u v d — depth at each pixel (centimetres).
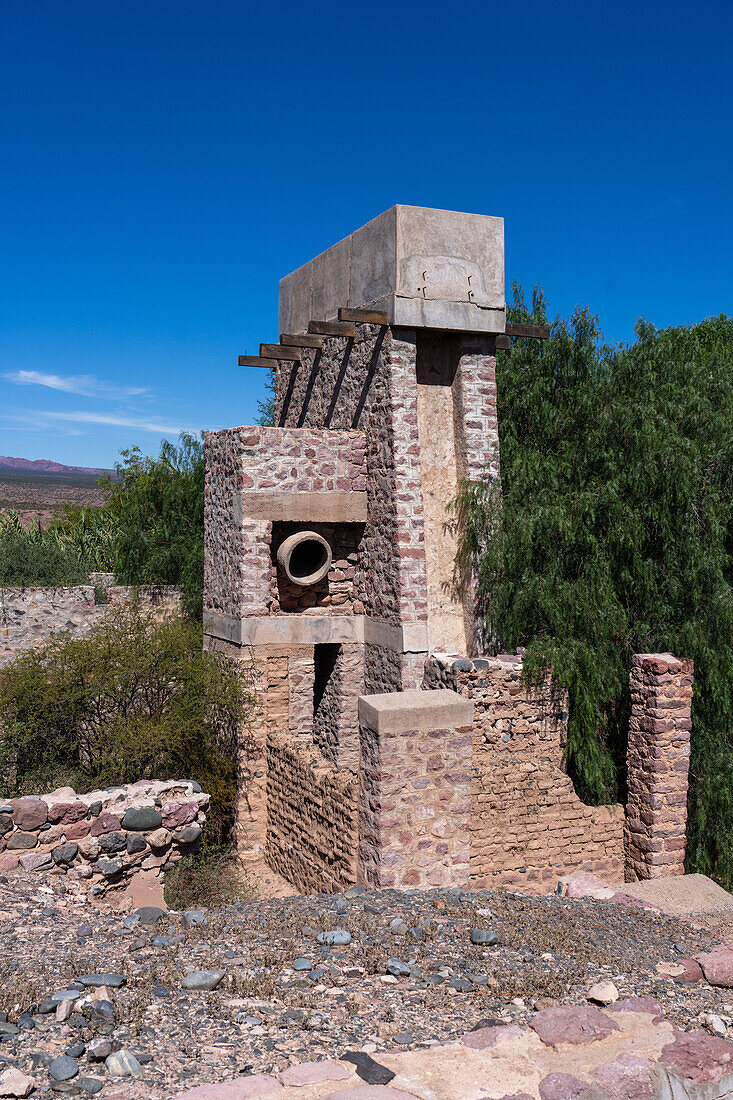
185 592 1742
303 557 1302
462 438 1245
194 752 1162
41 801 761
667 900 831
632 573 1177
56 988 495
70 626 1641
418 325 1191
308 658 1252
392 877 834
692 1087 439
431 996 526
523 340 1444
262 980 528
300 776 1064
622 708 1152
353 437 1266
